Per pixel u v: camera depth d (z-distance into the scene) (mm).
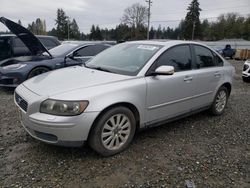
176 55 4445
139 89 3732
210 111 5426
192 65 4703
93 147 3441
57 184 2977
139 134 4402
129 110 3684
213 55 5316
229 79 5590
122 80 3682
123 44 4910
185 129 4727
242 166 3512
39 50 8180
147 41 4715
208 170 3379
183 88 4414
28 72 7113
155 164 3465
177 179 3154
